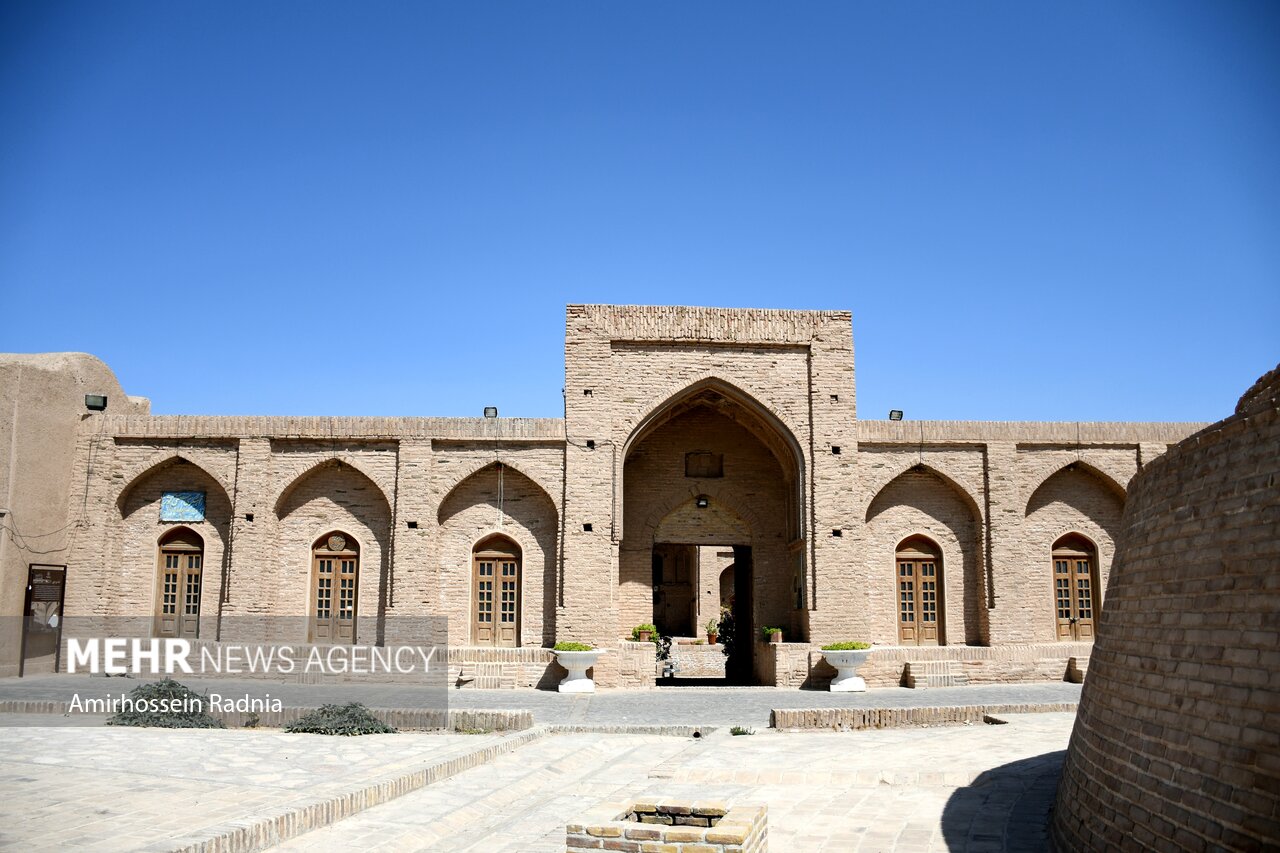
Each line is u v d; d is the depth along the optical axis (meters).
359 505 24.47
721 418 26.88
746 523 26.56
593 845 7.00
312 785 10.43
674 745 15.53
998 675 23.67
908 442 24.77
